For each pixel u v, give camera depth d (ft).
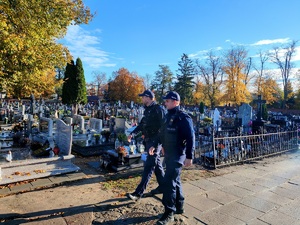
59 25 27.43
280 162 24.70
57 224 11.22
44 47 25.21
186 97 213.46
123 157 21.27
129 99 209.56
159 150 14.38
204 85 185.37
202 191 16.05
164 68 246.27
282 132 30.19
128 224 11.34
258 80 159.63
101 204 13.58
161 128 12.75
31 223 11.30
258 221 12.06
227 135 31.48
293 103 169.89
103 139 33.17
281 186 17.39
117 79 213.46
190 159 11.39
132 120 59.47
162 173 14.66
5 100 110.52
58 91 143.33
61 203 13.88
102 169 21.88
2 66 21.79
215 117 59.31
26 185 16.94
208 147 28.89
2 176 17.46
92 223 11.42
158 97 241.96
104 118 60.49
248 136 25.73
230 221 11.96
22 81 26.35
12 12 20.85
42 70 26.99
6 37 18.65
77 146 29.55
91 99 220.43
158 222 11.09
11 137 34.14
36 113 60.90
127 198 14.38
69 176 19.16
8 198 14.66
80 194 15.48
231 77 144.15
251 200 14.70
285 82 161.38
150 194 15.07
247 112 51.24
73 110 71.56
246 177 19.42
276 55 160.25
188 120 11.55
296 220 12.25
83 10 29.91
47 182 17.62
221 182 18.04
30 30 22.29
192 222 11.74
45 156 22.31
